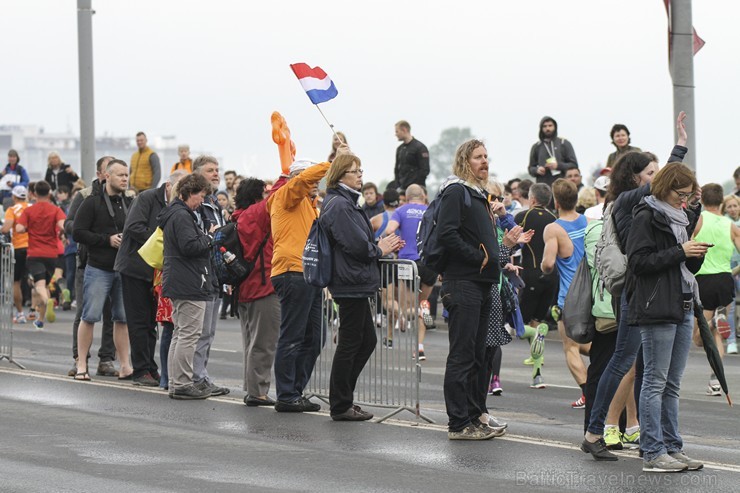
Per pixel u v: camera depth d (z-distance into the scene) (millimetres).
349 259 12461
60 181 33281
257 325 13789
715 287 16141
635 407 11531
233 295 14062
